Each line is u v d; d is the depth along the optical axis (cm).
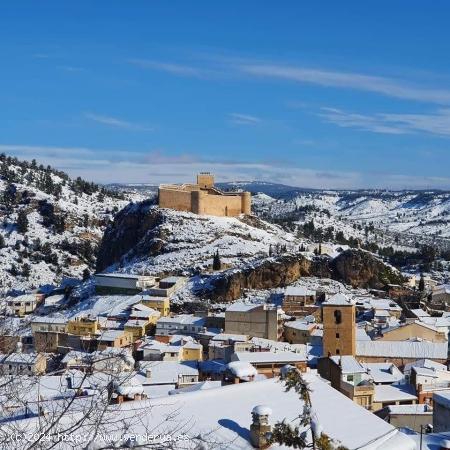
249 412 2927
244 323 13638
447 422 5541
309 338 13062
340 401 3175
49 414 2366
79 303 17900
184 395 3059
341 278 18075
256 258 19862
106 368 2306
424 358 10688
